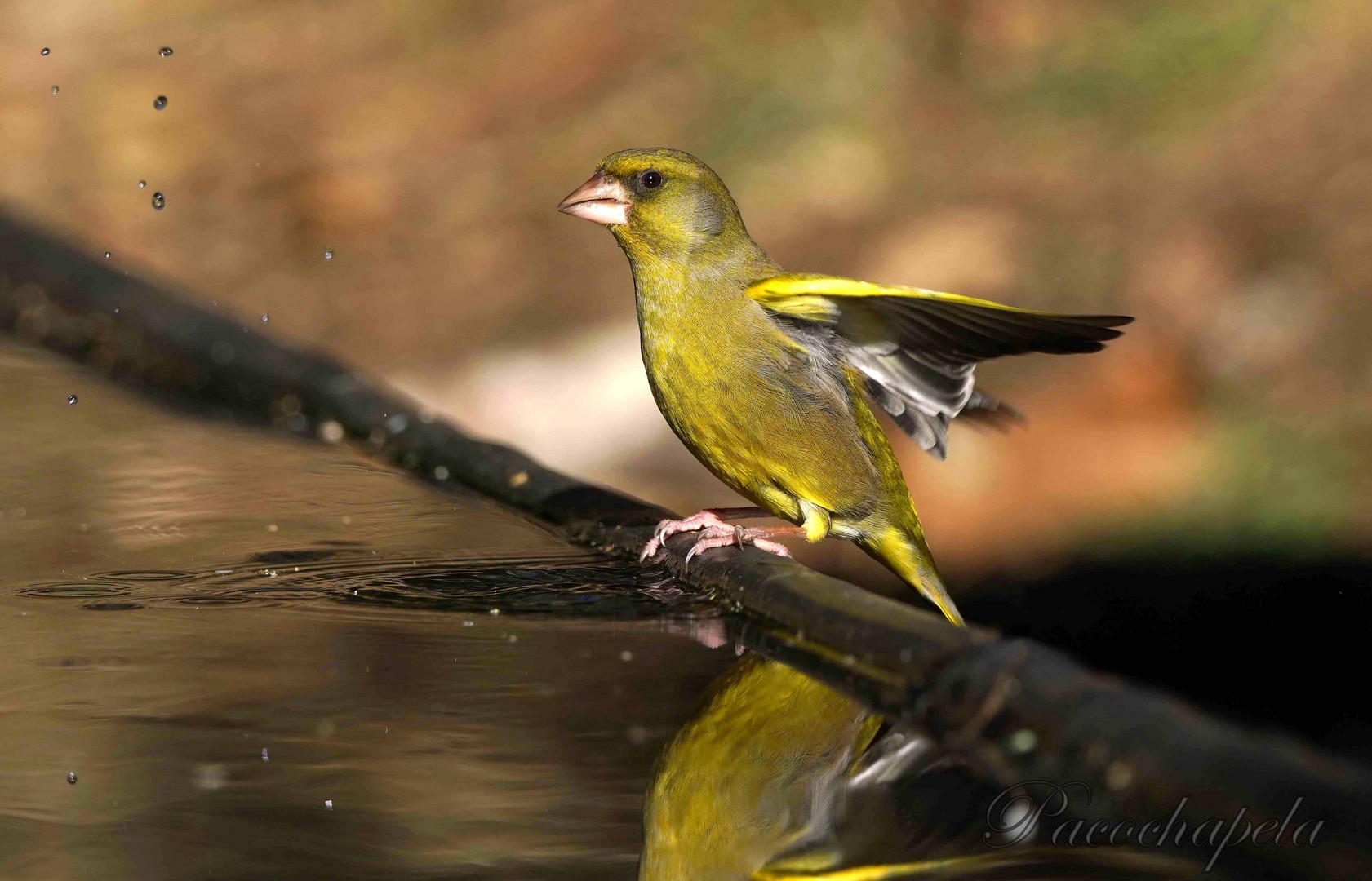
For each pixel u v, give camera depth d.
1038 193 17.31
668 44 21.06
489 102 21.06
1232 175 16.95
